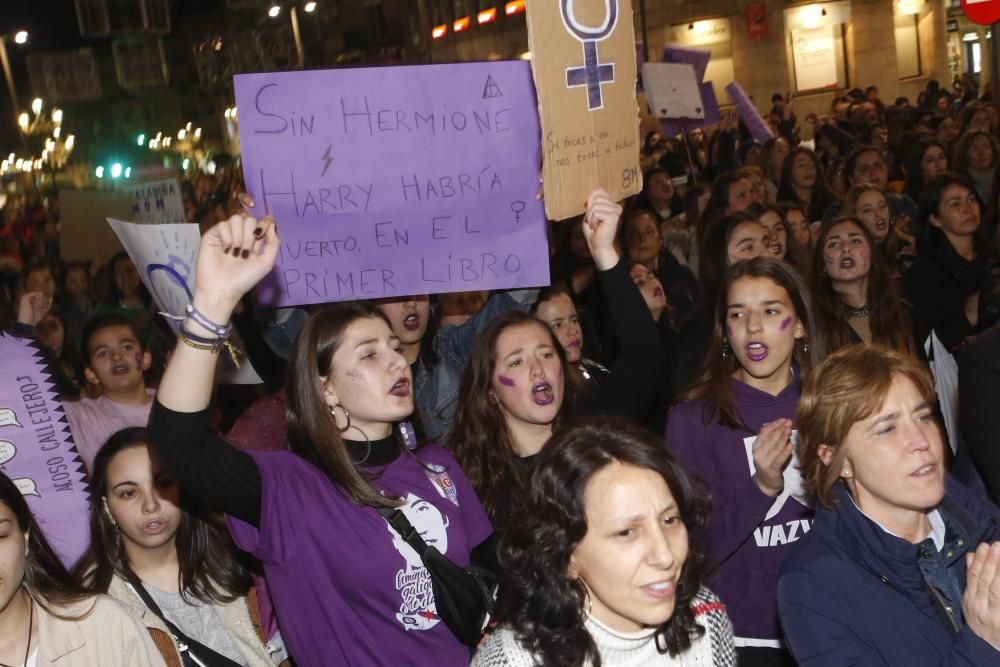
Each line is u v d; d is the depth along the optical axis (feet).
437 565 10.10
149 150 103.71
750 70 110.32
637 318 12.54
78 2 75.72
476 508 11.18
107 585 11.73
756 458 11.36
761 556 12.09
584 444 7.98
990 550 8.34
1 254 49.37
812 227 27.37
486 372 12.53
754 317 12.29
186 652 11.67
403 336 14.92
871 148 33.40
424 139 12.93
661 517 7.91
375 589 10.02
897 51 118.01
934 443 8.80
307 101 12.56
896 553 8.83
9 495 9.48
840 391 8.90
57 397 11.79
